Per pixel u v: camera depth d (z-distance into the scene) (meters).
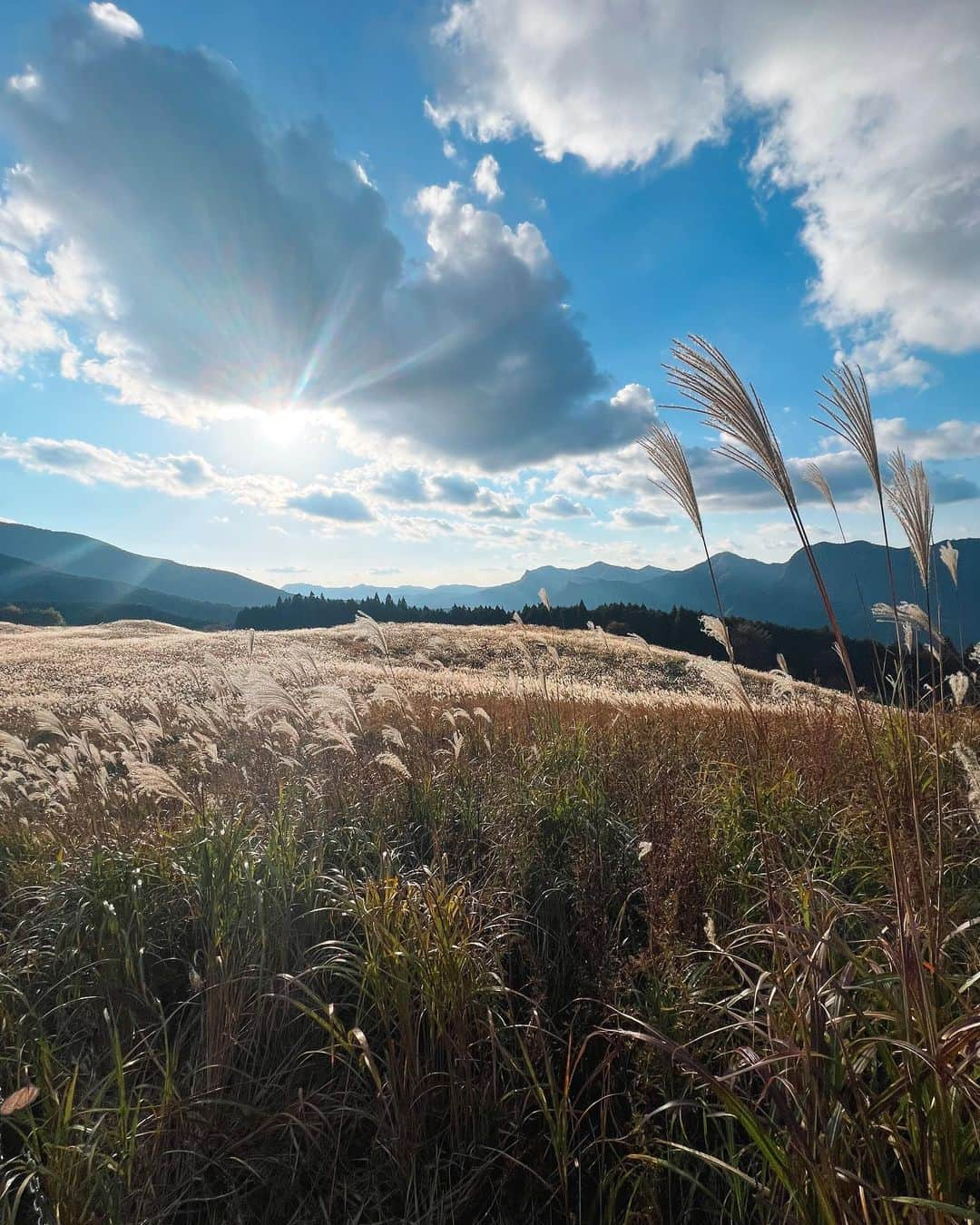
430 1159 2.29
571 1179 2.21
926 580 2.51
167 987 3.22
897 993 1.94
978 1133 1.62
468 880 3.64
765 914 3.04
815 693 6.85
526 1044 2.54
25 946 3.43
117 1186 2.06
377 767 5.41
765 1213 1.78
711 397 1.98
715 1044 2.36
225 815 4.34
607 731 6.98
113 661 25.06
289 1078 2.52
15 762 7.48
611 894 3.37
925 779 3.34
